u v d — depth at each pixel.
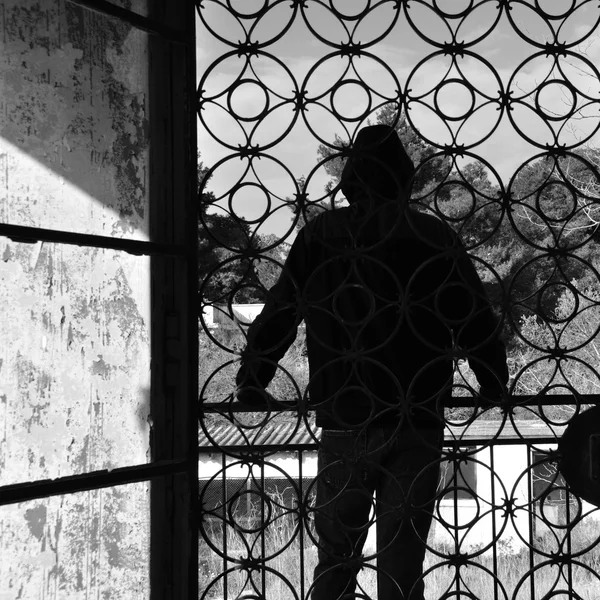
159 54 1.99
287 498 8.66
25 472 1.69
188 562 1.93
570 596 2.21
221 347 2.05
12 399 1.68
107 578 1.82
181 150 1.98
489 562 9.48
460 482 11.56
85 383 1.81
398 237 2.31
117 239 1.86
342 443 2.29
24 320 1.71
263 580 2.07
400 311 2.08
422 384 2.29
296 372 7.09
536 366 10.52
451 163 2.10
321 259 2.32
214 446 2.06
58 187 1.80
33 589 1.69
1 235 1.67
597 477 2.21
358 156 2.05
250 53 2.02
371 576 7.91
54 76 1.81
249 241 2.03
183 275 1.97
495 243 12.70
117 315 1.88
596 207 10.63
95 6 1.81
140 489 1.90
